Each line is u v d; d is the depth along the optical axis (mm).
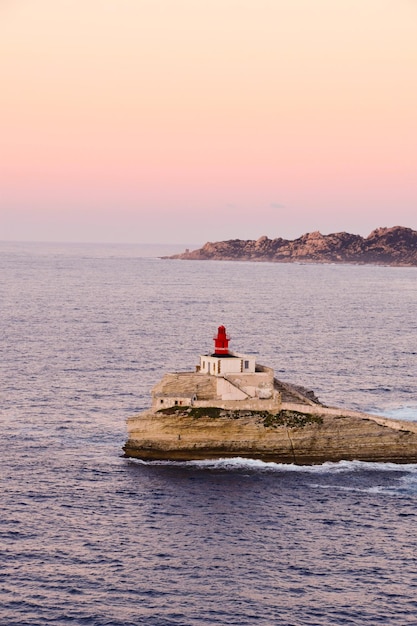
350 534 106750
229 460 134000
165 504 115062
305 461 134625
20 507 112250
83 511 111750
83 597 89625
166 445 134375
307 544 103500
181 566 96875
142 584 92562
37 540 102438
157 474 127125
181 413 135125
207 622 85625
